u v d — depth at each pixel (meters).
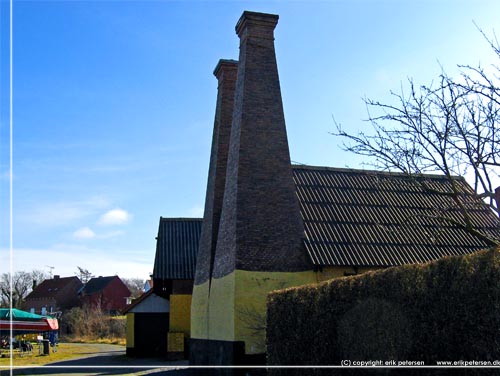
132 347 33.50
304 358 12.28
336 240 20.00
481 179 10.77
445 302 8.19
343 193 22.53
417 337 8.69
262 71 21.92
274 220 20.03
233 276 19.08
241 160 20.50
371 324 9.92
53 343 42.59
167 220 38.75
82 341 56.72
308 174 23.17
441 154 11.05
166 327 34.03
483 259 7.66
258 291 18.98
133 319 33.84
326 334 11.43
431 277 8.55
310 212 21.05
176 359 30.59
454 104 10.98
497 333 7.23
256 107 21.36
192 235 37.53
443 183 24.33
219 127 24.98
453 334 7.98
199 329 23.55
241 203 19.91
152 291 34.25
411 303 8.90
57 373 23.98
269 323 14.26
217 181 24.12
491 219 22.28
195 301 24.84
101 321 62.59
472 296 7.70
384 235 20.59
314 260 18.94
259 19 22.41
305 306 12.41
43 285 99.75
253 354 18.34
